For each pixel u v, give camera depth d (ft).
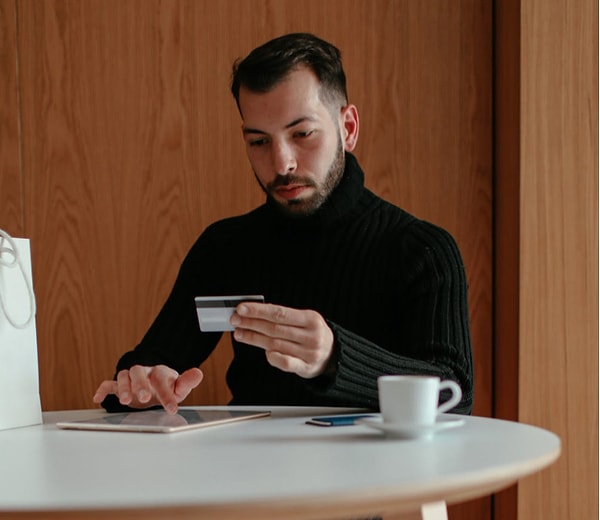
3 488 2.19
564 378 6.55
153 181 6.80
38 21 6.71
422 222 5.11
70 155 6.75
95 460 2.63
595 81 6.50
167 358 5.25
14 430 3.56
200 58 6.80
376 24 6.88
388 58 6.88
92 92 6.76
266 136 4.81
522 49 6.50
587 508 6.52
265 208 5.40
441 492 2.15
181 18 6.79
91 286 6.79
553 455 2.61
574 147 6.53
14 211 6.73
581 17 6.50
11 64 6.69
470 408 4.44
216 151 6.82
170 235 6.82
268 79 4.70
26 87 6.72
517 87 6.55
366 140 6.89
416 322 4.62
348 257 5.05
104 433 3.34
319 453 2.63
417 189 6.90
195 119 6.81
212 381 6.89
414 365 3.98
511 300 6.68
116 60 6.77
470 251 6.96
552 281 6.53
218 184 6.83
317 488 2.05
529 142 6.51
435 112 6.92
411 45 6.90
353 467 2.35
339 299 5.02
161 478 2.26
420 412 2.87
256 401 5.08
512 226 6.67
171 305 5.52
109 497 2.02
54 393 6.77
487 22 6.95
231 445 2.87
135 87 6.78
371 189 6.89
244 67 4.80
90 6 6.74
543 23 6.51
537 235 6.54
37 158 6.73
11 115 6.71
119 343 6.81
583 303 6.55
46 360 6.76
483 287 6.96
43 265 6.75
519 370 6.53
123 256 6.80
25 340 3.73
